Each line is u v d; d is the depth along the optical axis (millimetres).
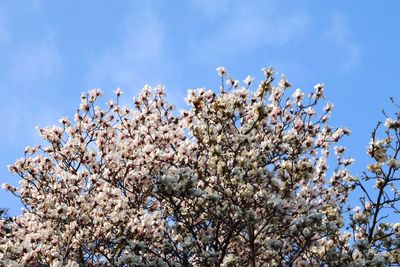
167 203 10594
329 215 8898
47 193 12375
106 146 12367
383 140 8969
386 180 8914
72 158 12367
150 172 10750
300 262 9586
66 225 10141
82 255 10477
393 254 8773
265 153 9641
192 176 8875
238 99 9875
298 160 10164
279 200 8773
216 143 9773
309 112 10852
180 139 11977
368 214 9062
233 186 9203
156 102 12688
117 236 10422
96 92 12883
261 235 10227
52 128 12750
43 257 9695
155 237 10438
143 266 9094
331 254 8633
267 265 10375
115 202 10734
